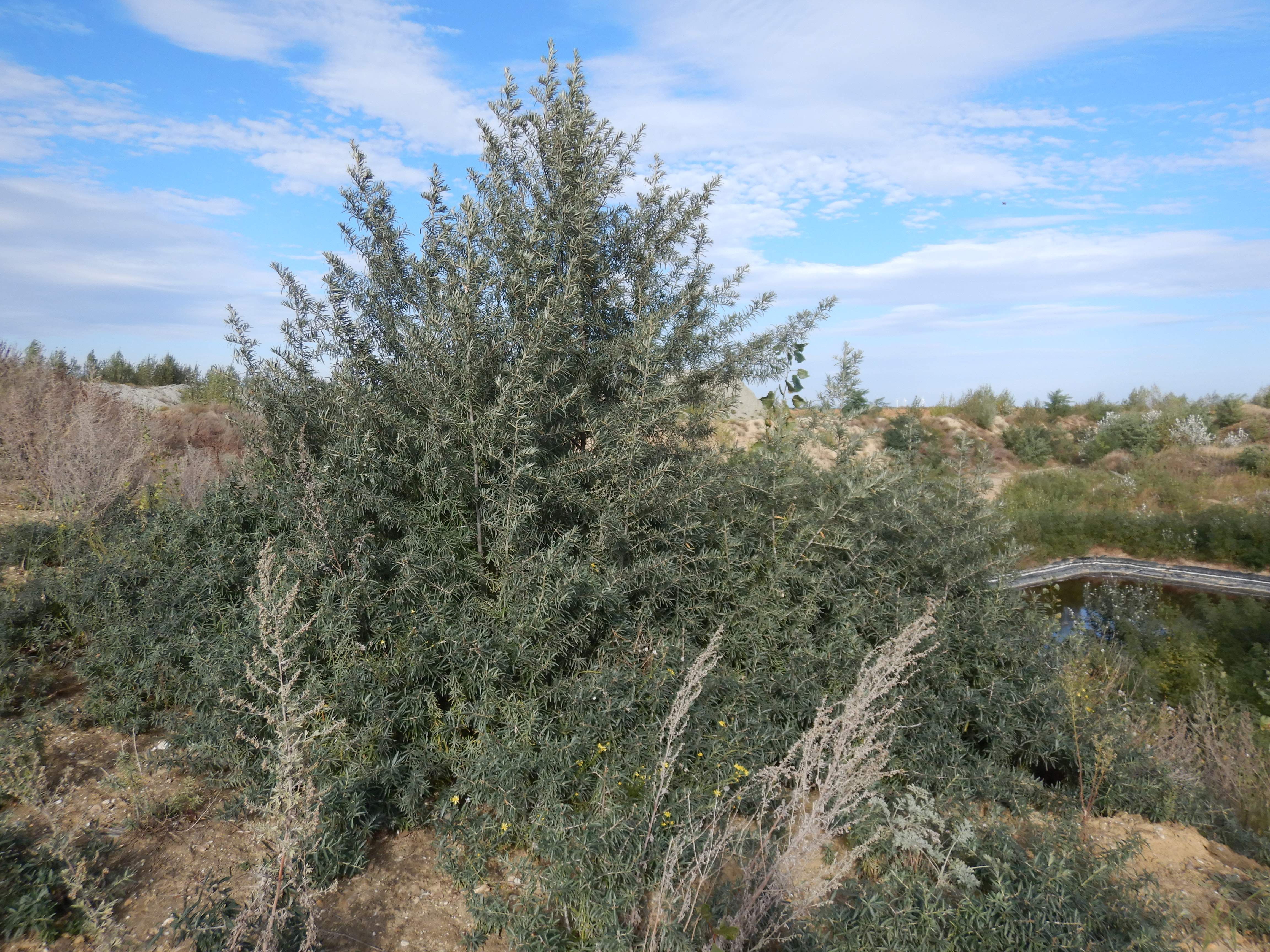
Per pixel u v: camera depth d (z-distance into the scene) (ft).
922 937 9.01
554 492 13.83
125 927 8.86
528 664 12.42
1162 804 14.06
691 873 8.81
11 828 9.74
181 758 12.14
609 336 16.43
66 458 22.84
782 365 17.65
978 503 19.29
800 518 16.19
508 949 9.21
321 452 14.62
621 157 16.34
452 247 15.35
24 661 14.48
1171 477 55.67
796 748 11.80
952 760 13.41
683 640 13.76
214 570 14.33
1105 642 25.81
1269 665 22.11
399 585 12.67
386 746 11.43
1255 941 10.40
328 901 9.74
